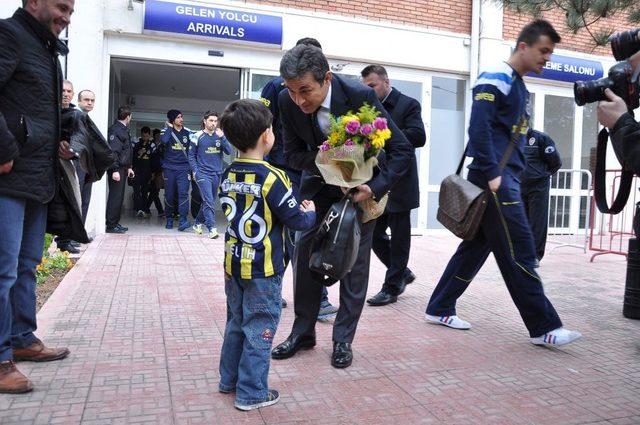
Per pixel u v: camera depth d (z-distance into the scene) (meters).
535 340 3.91
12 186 2.93
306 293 3.66
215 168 8.97
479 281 6.21
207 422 2.68
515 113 3.88
